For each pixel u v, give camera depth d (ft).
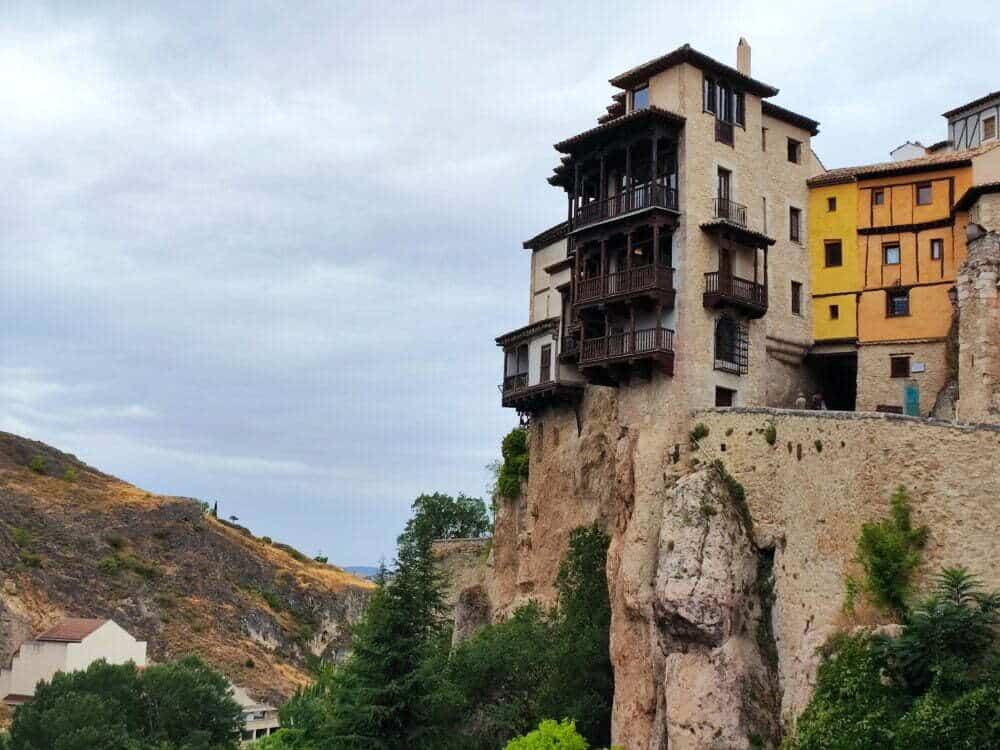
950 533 129.08
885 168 190.29
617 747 154.61
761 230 189.06
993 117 227.61
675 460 168.04
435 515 359.66
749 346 181.37
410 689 161.58
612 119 205.26
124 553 454.40
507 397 228.43
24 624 368.89
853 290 192.24
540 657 183.11
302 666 451.94
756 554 153.89
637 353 174.09
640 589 165.89
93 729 217.15
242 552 509.76
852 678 127.54
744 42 195.52
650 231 179.93
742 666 146.72
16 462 513.86
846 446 143.02
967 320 161.07
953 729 111.86
